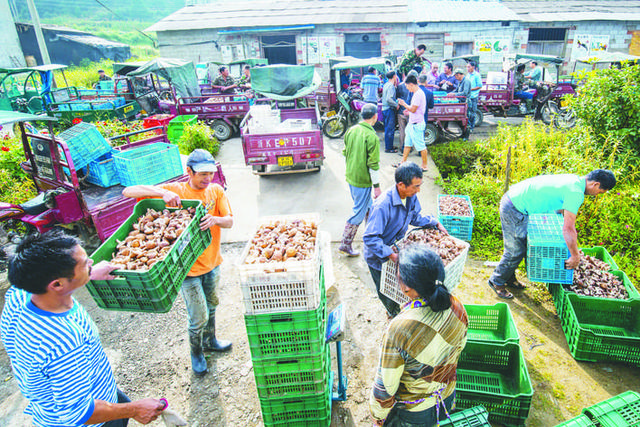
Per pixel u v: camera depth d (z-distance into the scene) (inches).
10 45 928.3
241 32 692.7
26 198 261.3
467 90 373.4
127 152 224.2
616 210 216.8
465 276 184.9
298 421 108.9
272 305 92.0
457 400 115.6
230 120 435.2
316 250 100.8
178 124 386.9
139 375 140.0
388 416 84.2
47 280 67.1
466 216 195.2
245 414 124.3
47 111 460.4
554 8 710.5
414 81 277.0
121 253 102.5
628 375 130.3
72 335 72.2
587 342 132.5
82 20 1887.3
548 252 145.6
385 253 124.6
